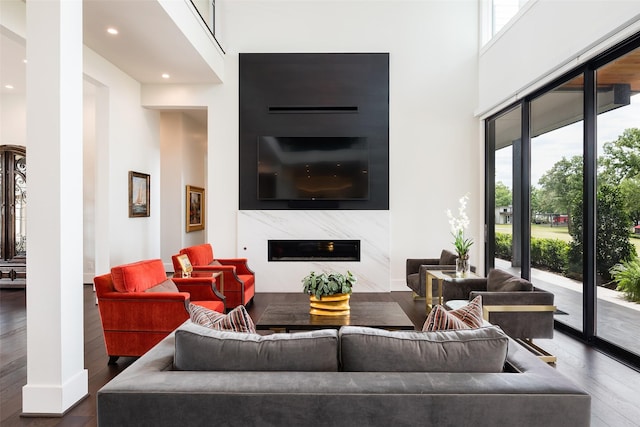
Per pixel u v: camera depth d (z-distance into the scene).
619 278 3.07
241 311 1.73
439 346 1.44
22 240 5.92
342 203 5.78
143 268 3.33
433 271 4.53
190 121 7.99
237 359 1.42
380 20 5.81
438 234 5.84
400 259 5.84
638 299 2.88
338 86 5.77
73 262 2.38
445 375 1.36
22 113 6.20
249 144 5.77
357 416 1.25
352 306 3.38
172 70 5.22
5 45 4.37
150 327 3.05
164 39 4.26
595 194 3.36
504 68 4.93
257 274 5.71
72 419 2.19
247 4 5.80
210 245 5.26
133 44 4.39
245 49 5.80
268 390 1.27
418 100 5.82
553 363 2.96
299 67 5.76
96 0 3.46
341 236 5.70
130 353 3.05
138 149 5.68
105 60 4.86
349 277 3.17
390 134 5.80
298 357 1.42
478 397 1.26
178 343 1.45
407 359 1.42
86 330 3.89
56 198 2.28
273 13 5.79
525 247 4.50
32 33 2.30
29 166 2.29
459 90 5.82
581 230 3.52
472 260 5.81
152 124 6.05
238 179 5.79
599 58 3.29
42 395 2.24
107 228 4.98
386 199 5.79
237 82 5.77
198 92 5.77
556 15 3.80
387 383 1.30
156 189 6.18
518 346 1.73
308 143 5.70
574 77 3.62
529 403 1.26
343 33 5.80
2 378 2.73
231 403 1.26
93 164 6.22
